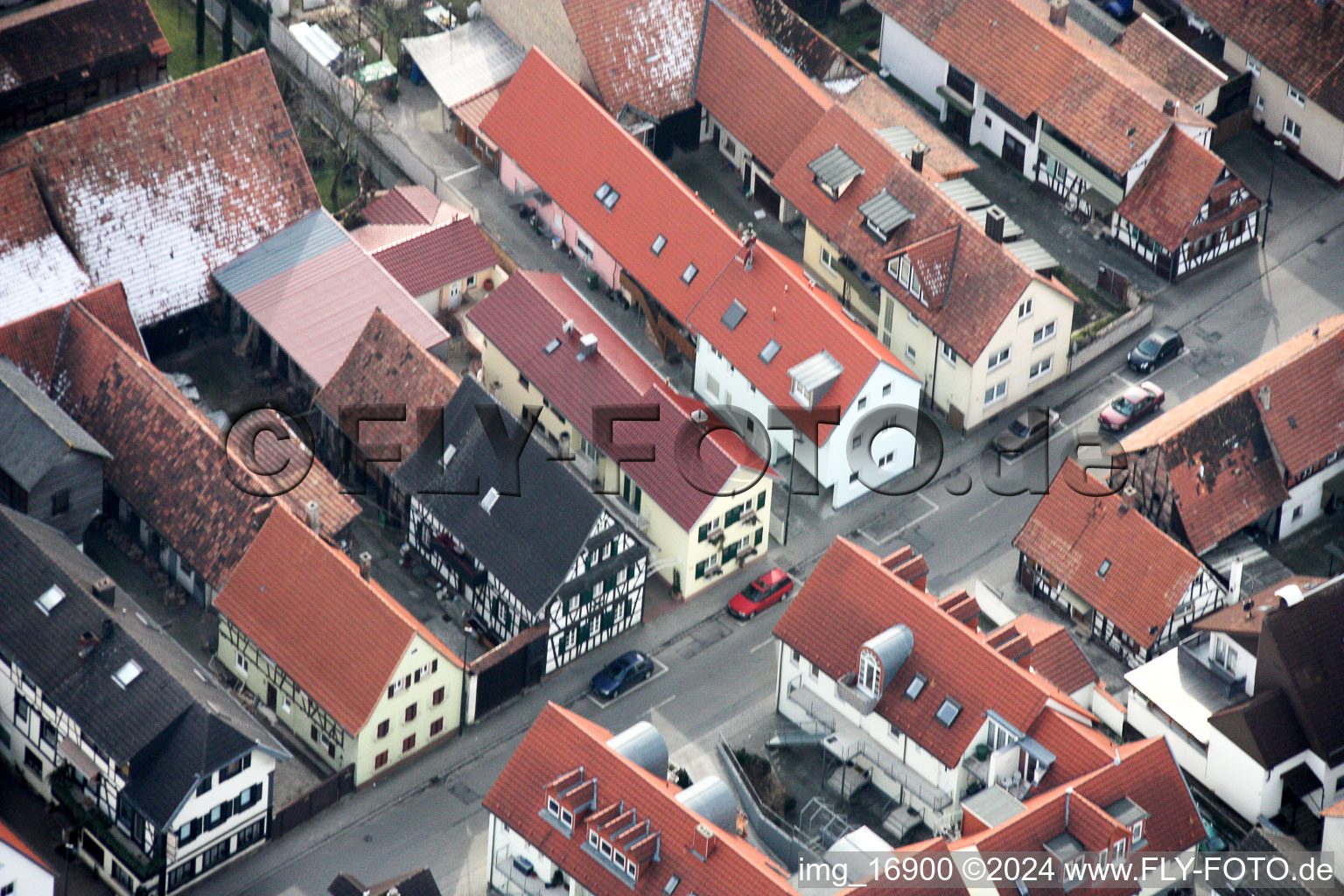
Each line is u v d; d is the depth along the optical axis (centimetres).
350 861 14725
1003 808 14100
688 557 16225
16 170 16950
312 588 15200
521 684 15712
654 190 17975
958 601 15388
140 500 16100
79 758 14400
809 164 18338
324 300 17550
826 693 15338
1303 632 15100
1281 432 16800
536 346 16938
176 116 17600
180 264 17550
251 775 14412
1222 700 15338
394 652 14812
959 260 17488
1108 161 18638
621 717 15638
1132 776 14212
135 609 15125
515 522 15762
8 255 16925
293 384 17475
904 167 17975
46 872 13788
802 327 16912
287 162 18012
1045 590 16512
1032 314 17400
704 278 17500
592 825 13788
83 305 16738
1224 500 16600
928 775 14900
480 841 14900
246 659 15500
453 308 18262
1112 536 16125
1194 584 15838
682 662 16050
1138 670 15575
